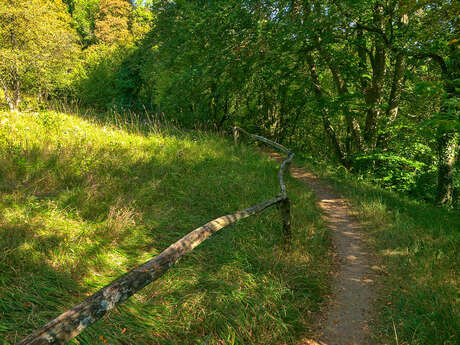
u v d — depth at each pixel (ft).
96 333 8.59
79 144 24.48
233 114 61.36
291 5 35.45
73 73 62.95
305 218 20.43
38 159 19.92
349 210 24.11
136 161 24.45
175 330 9.86
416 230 19.38
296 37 34.53
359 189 29.19
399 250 16.98
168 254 7.79
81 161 21.11
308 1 33.91
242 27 36.01
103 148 25.27
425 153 40.73
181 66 49.14
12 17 43.16
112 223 14.49
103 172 20.77
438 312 11.09
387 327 11.35
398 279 14.25
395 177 38.73
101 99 72.23
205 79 41.50
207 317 10.48
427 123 16.20
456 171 38.45
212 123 59.93
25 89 48.26
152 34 52.80
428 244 17.17
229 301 11.17
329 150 62.95
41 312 8.77
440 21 25.45
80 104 68.64
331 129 50.26
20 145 21.36
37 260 10.77
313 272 14.71
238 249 14.87
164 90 56.13
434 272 14.26
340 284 14.46
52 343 4.45
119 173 21.36
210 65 39.88
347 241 18.88
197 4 44.11
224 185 22.77
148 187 19.80
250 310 11.18
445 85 28.09
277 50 36.68
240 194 21.89
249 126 62.64
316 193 28.73
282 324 10.91
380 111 39.24
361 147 42.52
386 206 24.43
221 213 18.52
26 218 13.01
